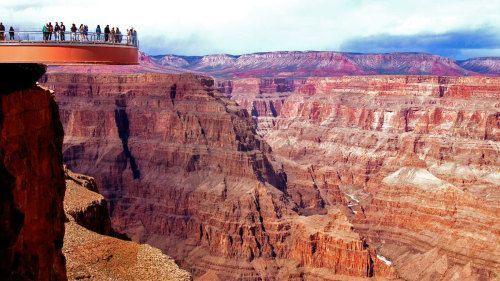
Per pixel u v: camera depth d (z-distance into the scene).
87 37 45.72
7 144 39.78
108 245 72.38
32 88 44.06
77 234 73.62
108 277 65.12
